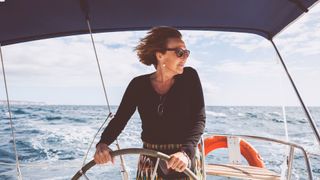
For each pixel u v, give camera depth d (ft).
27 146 40.42
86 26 10.37
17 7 8.29
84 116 99.19
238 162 11.14
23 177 24.32
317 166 25.61
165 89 4.83
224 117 99.04
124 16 9.77
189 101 4.76
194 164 4.48
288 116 109.50
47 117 92.79
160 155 3.91
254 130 66.44
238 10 9.21
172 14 9.77
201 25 10.74
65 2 8.25
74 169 26.86
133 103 5.15
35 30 10.14
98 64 8.62
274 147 36.88
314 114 150.61
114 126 5.02
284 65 8.49
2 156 34.76
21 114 104.63
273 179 8.04
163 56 4.74
